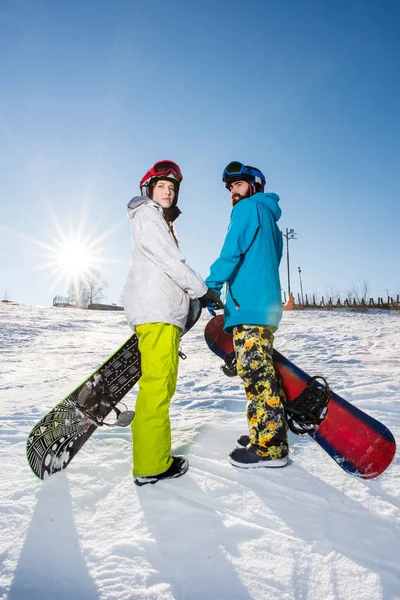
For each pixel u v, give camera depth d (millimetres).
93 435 2660
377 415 3049
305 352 7512
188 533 1525
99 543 1475
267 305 2209
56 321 18031
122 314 25281
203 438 2576
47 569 1334
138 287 2109
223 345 2592
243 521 1609
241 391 4348
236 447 2404
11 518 1631
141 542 1468
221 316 2703
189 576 1302
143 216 2113
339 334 10461
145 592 1234
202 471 2068
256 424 2125
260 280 2236
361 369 5410
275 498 1796
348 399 3576
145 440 1942
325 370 5336
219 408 3576
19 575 1306
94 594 1228
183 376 5375
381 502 1754
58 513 1667
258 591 1236
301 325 13625
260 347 2191
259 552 1418
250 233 2244
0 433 2809
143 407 1993
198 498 1792
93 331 14883
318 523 1599
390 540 1489
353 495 1821
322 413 2064
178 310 2119
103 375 2252
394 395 3684
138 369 2328
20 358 7594
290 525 1585
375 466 1928
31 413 3434
